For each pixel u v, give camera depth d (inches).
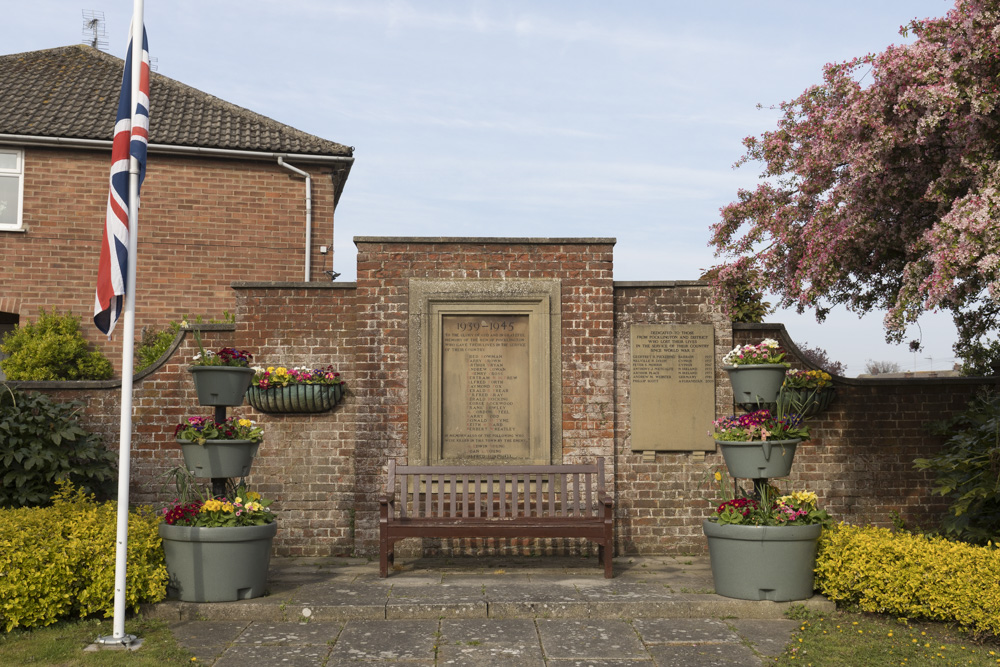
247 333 343.6
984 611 219.1
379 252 340.8
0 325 571.8
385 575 289.7
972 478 285.7
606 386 339.0
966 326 359.6
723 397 345.1
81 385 338.3
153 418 340.2
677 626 238.5
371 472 333.7
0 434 309.0
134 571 239.5
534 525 289.1
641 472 341.7
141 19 234.2
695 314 347.3
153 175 547.8
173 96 613.0
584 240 343.3
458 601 251.9
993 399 332.2
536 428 335.3
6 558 228.7
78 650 211.8
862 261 331.9
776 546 251.8
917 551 236.4
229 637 226.7
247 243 558.6
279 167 569.3
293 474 339.3
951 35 272.7
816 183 338.3
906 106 264.5
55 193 534.6
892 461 349.1
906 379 350.3
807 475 347.3
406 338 338.0
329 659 208.7
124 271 225.6
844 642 219.1
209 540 249.0
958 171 273.7
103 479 323.6
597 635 229.1
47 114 551.5
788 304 346.3
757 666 203.3
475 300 338.6
